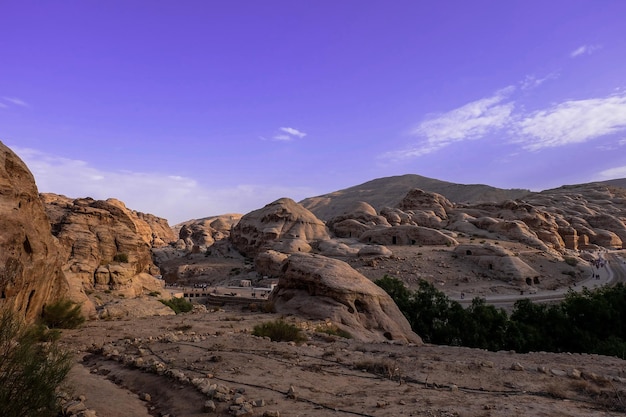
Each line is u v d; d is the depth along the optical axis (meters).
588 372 10.71
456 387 9.28
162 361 11.91
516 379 10.09
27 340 6.29
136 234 48.62
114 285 41.19
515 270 74.25
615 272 88.88
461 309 34.50
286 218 112.56
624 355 25.28
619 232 139.00
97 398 8.56
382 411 7.55
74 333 17.20
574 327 31.55
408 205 142.50
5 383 5.63
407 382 9.95
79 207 46.44
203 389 8.59
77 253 41.19
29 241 16.66
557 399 8.56
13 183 18.22
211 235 166.88
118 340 15.65
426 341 34.03
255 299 46.97
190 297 62.53
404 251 88.56
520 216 118.88
